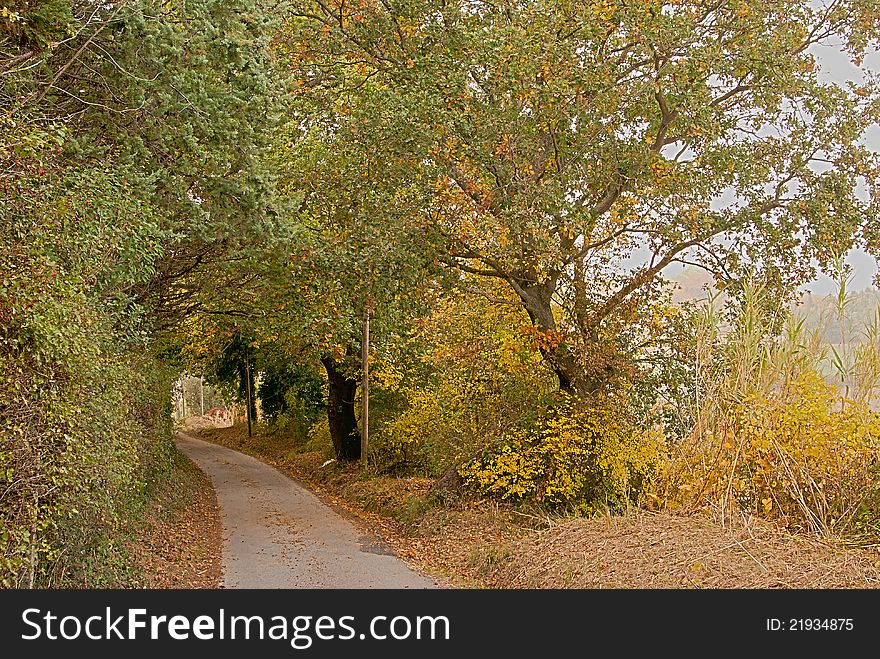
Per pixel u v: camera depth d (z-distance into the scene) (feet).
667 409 40.40
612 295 45.47
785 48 41.29
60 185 22.43
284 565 34.22
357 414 73.20
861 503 26.58
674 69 39.55
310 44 44.75
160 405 49.55
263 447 105.29
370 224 42.63
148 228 27.81
